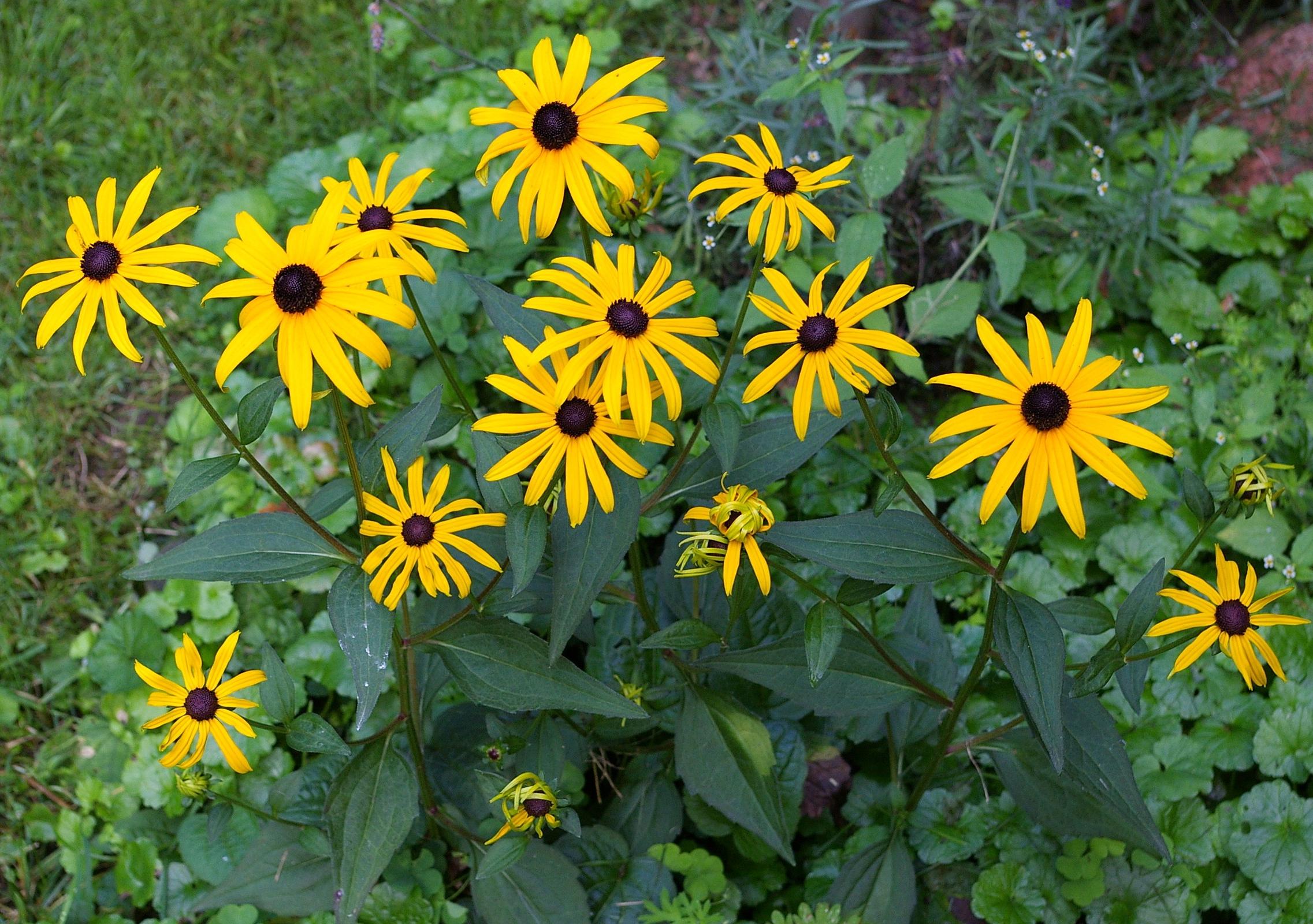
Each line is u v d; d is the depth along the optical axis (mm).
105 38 1069
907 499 795
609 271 514
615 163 525
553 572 534
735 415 529
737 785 600
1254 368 824
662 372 507
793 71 892
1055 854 661
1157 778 687
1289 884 646
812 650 524
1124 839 594
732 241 876
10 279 934
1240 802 670
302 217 935
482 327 862
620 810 669
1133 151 961
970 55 991
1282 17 1037
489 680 562
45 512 843
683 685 619
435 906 657
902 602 758
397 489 530
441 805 655
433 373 841
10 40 1064
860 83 1007
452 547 611
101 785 731
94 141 1018
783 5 994
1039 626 522
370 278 482
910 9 1079
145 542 835
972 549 538
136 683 757
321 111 1031
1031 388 482
